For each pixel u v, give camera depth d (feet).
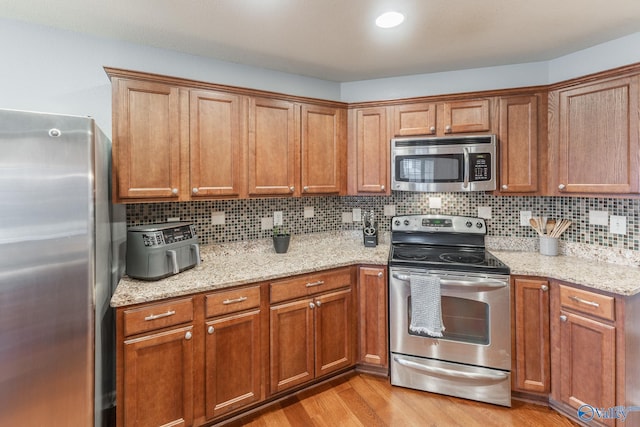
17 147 4.18
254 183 7.37
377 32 6.46
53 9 5.61
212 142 6.84
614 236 6.95
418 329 6.91
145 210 7.09
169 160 6.39
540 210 8.16
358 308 7.69
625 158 6.02
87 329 4.67
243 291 6.17
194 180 6.65
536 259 7.38
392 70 8.57
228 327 6.04
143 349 5.26
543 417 6.25
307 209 9.36
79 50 6.46
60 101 6.35
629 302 5.38
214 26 6.19
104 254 5.56
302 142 8.01
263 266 6.97
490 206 8.60
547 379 6.47
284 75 8.68
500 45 7.07
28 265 4.30
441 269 6.94
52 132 4.35
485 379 6.65
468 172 7.49
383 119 8.39
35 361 4.40
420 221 8.80
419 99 8.05
